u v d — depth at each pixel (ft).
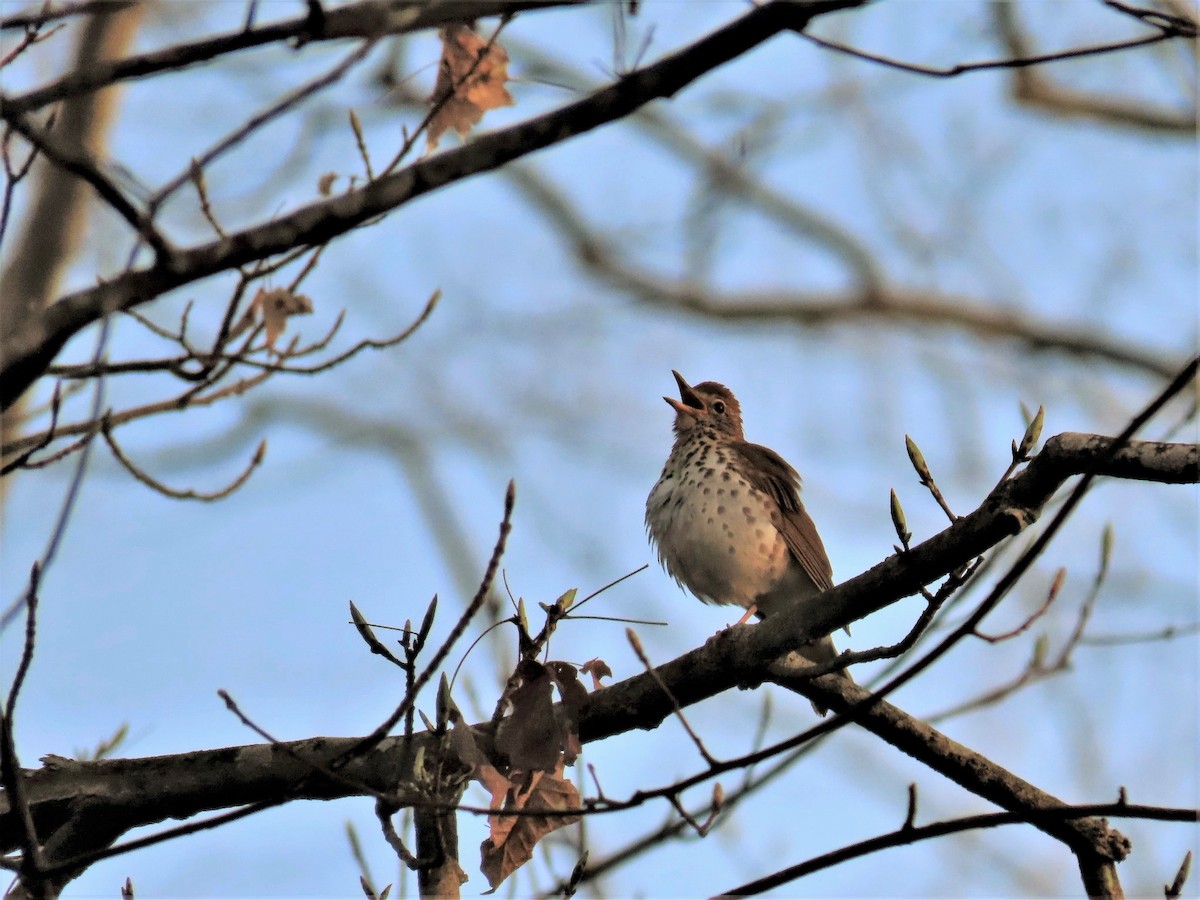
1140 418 23.79
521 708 30.91
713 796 31.48
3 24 25.75
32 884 26.05
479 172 25.29
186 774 34.55
